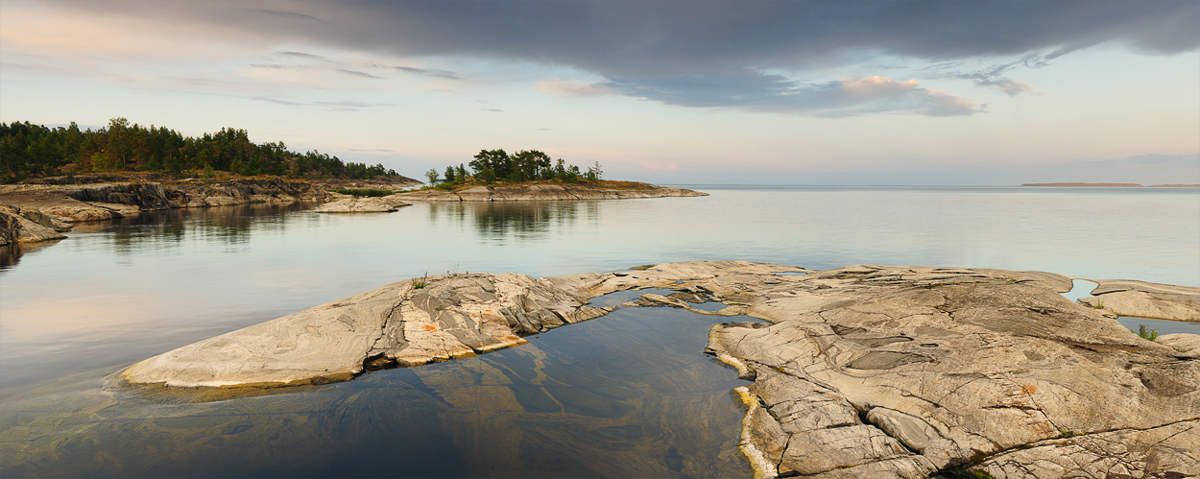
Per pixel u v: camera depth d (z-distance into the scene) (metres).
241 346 10.24
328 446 7.12
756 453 7.07
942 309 11.04
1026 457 6.61
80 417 7.82
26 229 31.44
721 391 9.34
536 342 12.24
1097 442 6.63
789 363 10.23
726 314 14.84
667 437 7.58
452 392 9.10
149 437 7.24
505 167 145.75
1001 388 7.77
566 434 7.61
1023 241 32.66
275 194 100.69
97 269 21.61
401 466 6.63
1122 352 8.28
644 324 13.93
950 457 6.79
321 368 9.80
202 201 80.31
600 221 51.59
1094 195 159.62
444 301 13.45
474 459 6.85
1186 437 6.43
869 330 10.91
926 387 8.23
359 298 13.99
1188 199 117.06
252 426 7.66
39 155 94.81
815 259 25.61
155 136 125.12
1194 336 10.33
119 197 61.56
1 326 12.98
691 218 56.19
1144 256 25.80
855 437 7.23
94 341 11.76
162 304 15.49
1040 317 9.83
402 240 33.66
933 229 41.75
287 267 22.45
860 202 101.62
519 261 24.88
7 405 8.20
